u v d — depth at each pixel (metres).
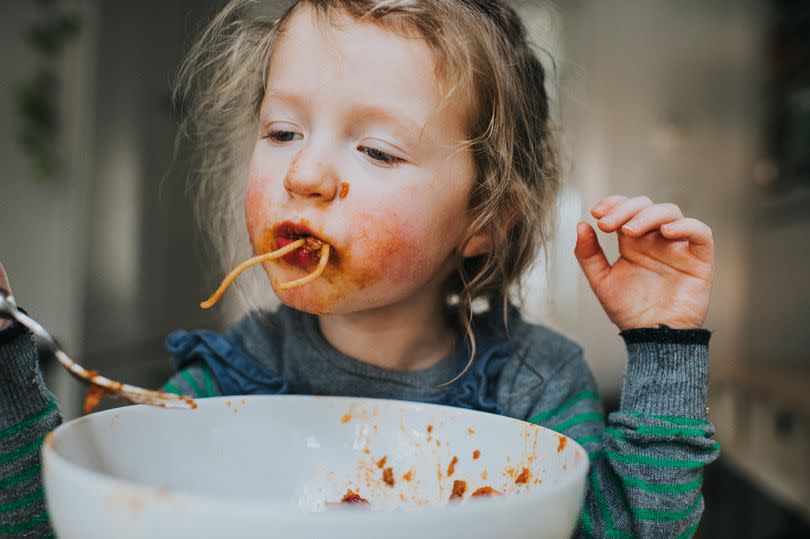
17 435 0.63
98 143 2.70
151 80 2.62
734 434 2.12
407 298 0.82
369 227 0.68
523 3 1.27
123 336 2.60
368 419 0.70
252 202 0.71
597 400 0.87
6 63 2.70
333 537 0.39
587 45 2.97
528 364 0.87
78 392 2.62
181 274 2.70
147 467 0.60
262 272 1.03
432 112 0.71
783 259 2.53
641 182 2.94
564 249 2.49
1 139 2.71
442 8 0.76
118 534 0.41
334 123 0.69
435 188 0.72
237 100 0.97
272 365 0.86
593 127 2.94
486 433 0.66
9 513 0.62
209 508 0.39
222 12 0.99
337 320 0.83
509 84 0.84
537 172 0.94
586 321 2.76
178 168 2.62
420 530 0.40
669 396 0.73
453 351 0.88
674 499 0.70
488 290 0.92
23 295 2.68
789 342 2.46
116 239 2.63
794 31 2.55
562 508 0.46
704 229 0.77
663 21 2.96
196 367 0.85
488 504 0.42
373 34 0.70
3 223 2.70
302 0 0.76
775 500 2.26
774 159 2.63
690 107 2.93
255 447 0.67
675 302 0.78
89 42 2.72
